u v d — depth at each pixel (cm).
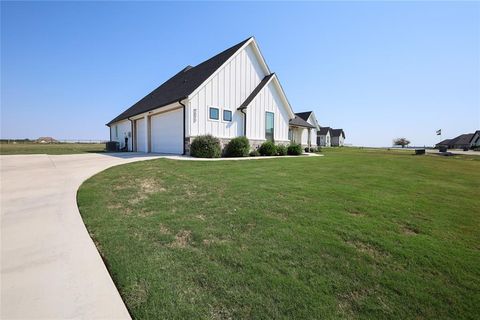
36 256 244
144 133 1820
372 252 259
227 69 1375
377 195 504
